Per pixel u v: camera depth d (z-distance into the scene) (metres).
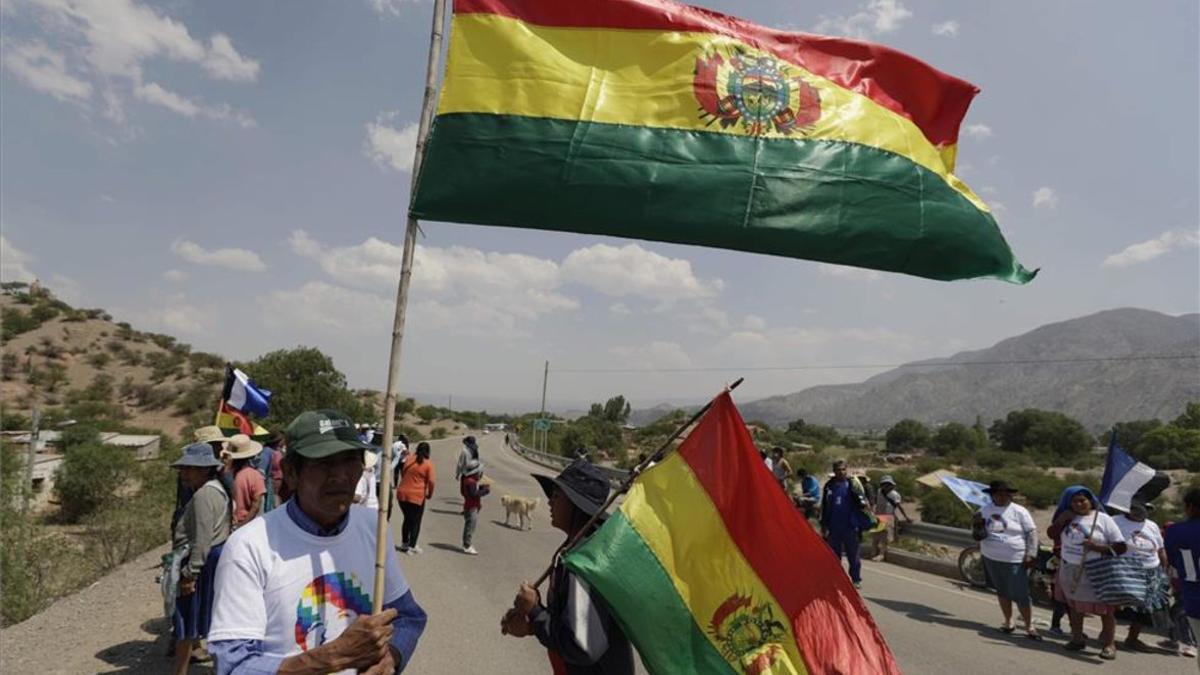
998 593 8.18
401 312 2.73
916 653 7.14
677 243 3.18
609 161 3.15
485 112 3.12
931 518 25.94
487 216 3.05
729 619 3.10
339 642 2.03
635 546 3.09
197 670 5.64
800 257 3.25
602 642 2.86
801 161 3.32
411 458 11.61
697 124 3.28
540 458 47.22
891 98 3.61
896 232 3.34
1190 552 5.93
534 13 3.28
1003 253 3.49
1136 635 7.69
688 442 3.35
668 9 3.39
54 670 5.60
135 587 8.62
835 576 3.28
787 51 3.50
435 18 2.91
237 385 10.08
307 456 2.20
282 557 2.17
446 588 9.06
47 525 19.42
